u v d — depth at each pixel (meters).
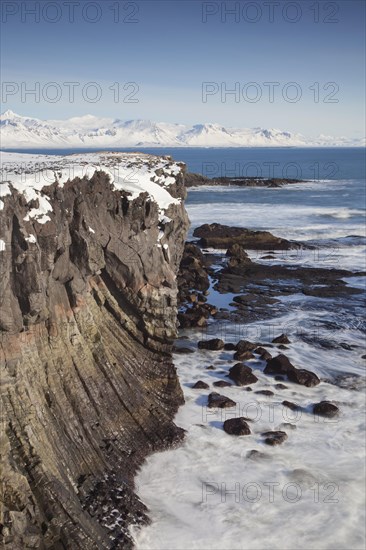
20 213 13.71
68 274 16.59
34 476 12.85
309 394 22.47
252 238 52.09
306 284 39.12
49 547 12.45
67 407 15.50
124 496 14.95
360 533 14.71
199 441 18.39
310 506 15.62
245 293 36.97
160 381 20.14
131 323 19.77
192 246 46.72
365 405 21.64
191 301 34.59
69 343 16.45
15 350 13.42
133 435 17.52
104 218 18.33
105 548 13.22
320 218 66.56
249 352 25.98
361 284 39.22
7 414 12.93
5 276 12.88
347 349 27.42
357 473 17.19
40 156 31.70
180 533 14.34
